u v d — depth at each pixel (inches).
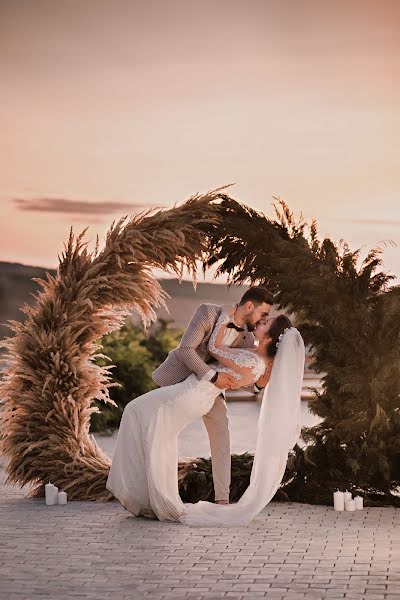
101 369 366.0
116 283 355.9
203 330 325.7
